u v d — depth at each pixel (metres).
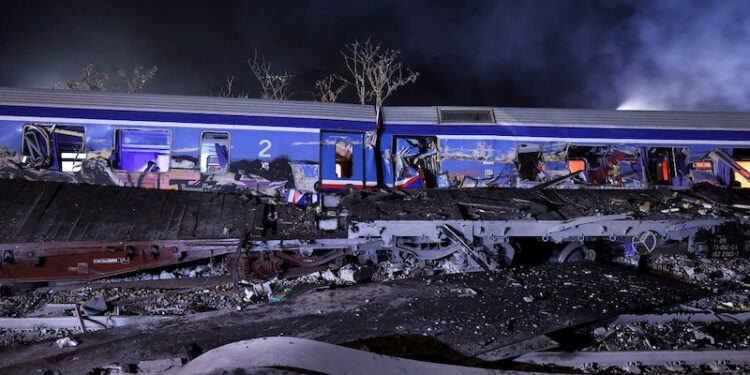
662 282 8.49
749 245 9.94
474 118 11.24
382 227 8.86
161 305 7.61
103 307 7.20
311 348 4.83
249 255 8.63
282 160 10.48
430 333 6.18
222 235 8.55
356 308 6.99
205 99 10.45
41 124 9.85
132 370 5.32
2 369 5.29
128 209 8.84
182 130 10.22
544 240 9.43
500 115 11.30
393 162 10.94
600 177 11.41
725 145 11.60
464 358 5.66
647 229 9.59
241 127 10.41
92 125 9.99
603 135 11.38
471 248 8.97
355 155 10.78
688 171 11.63
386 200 9.61
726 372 5.61
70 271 8.12
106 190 9.25
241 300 7.96
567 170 11.34
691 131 11.57
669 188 11.31
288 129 10.57
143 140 10.18
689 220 9.67
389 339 6.02
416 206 9.47
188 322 6.52
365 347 5.77
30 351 5.72
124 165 10.09
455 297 7.43
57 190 8.98
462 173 11.06
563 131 11.31
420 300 7.30
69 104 9.96
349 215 8.93
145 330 6.29
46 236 8.04
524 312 6.86
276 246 8.70
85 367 5.38
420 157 11.05
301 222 9.18
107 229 8.35
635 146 11.45
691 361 5.81
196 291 8.30
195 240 8.39
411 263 9.22
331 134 10.74
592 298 7.47
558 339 6.38
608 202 10.23
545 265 9.41
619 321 6.86
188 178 10.16
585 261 9.67
